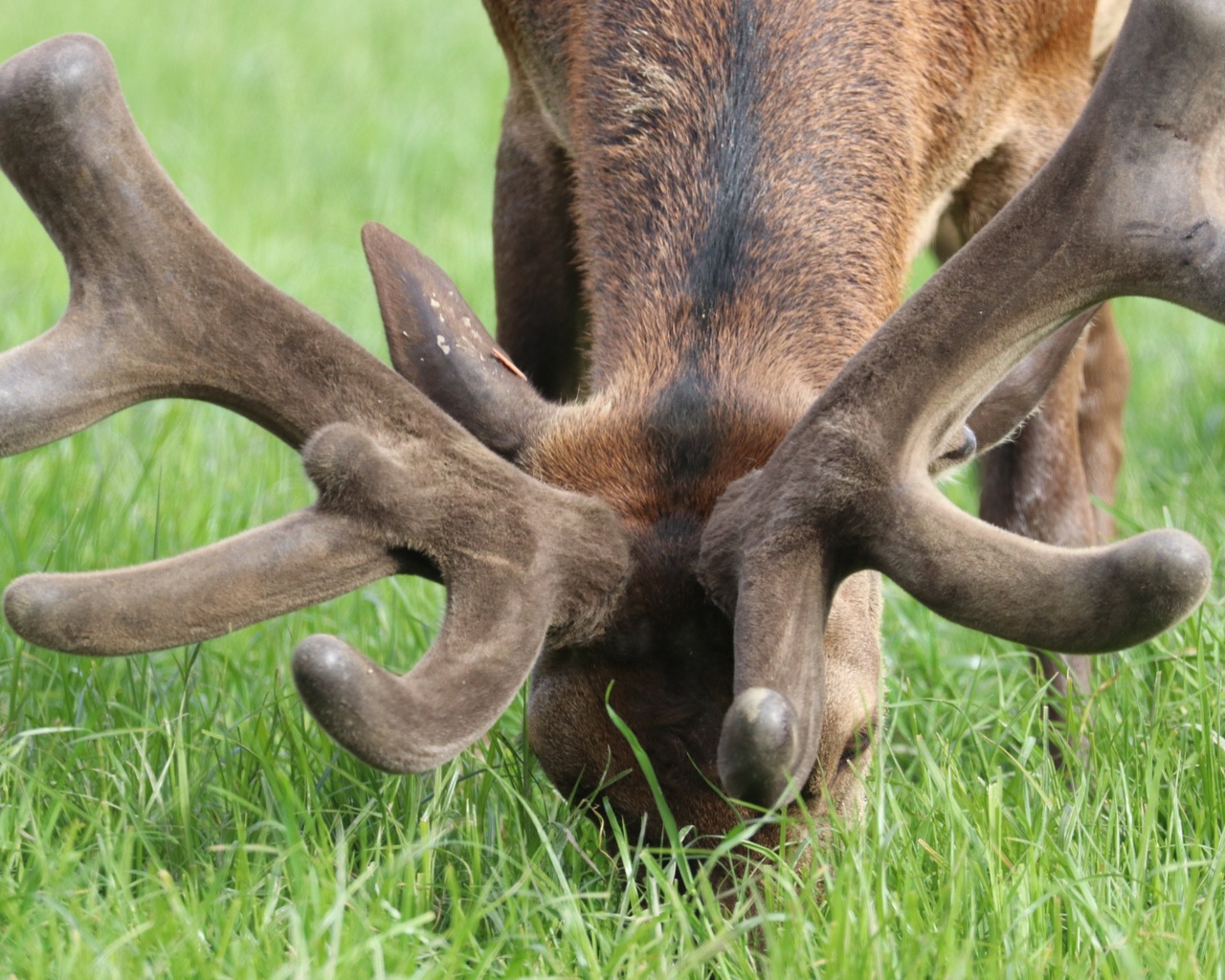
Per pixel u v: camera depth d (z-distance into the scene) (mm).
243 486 10578
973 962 5840
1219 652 7832
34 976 5566
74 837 6422
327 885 6047
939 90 7895
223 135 19812
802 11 7395
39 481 10312
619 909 6418
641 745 6105
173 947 5734
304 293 14523
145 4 27000
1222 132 5551
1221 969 5723
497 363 6621
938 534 5605
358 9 27438
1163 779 7117
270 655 8555
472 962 6062
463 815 6910
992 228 5648
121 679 8055
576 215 7863
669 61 7316
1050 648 5500
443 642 5711
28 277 14398
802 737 5547
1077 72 8758
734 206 6953
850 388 5723
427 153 19266
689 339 6660
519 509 5945
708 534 5977
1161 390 12797
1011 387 6598
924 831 6602
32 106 5629
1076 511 8672
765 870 5992
